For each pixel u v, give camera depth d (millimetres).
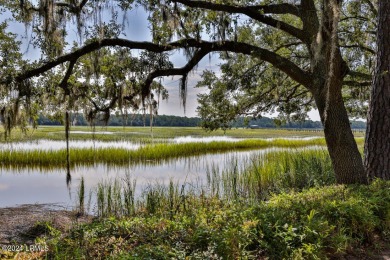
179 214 7176
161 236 4531
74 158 18250
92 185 11945
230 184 10664
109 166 17000
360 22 10328
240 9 7727
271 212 4844
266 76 11055
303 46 11148
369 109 7891
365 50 10375
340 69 7648
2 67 7508
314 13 8078
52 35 6938
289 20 10734
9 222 7613
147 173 14664
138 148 22375
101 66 7914
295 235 4055
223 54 10516
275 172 11664
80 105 8297
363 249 4441
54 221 7730
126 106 8031
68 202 9758
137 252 3928
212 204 8297
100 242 4680
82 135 38844
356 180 7598
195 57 7895
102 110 8102
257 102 11461
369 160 7754
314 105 12242
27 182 12883
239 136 46469
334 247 4184
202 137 41219
